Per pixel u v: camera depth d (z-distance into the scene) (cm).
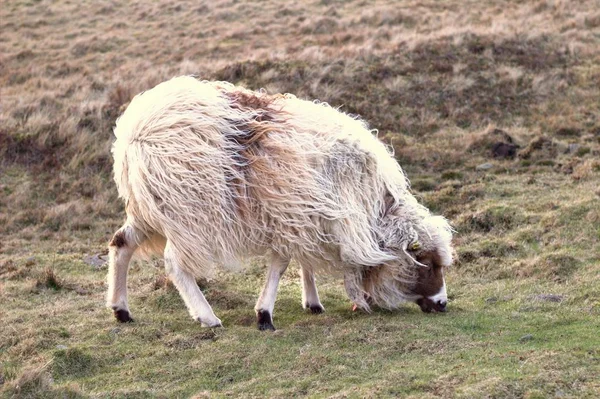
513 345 846
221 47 3025
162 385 819
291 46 2878
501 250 1248
